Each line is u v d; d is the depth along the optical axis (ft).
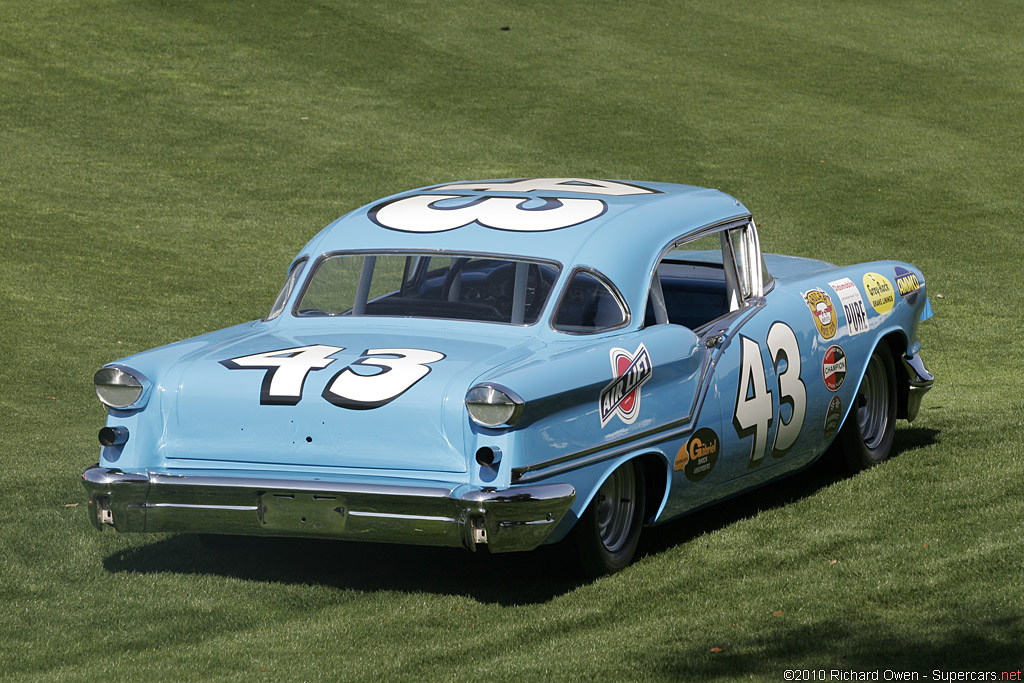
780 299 77.56
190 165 248.52
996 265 183.01
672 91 309.42
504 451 57.47
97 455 92.27
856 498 76.79
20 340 136.56
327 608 60.70
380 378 60.23
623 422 63.10
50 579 64.85
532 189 78.54
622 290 67.97
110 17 356.59
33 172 236.84
